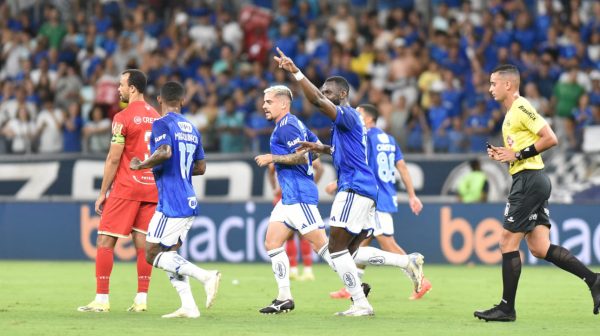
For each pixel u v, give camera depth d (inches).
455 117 2287.2
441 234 2070.6
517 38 2610.7
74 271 1870.1
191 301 1071.6
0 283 1598.2
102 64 2701.8
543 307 1232.8
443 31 2628.0
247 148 2224.4
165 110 1073.5
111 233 1159.6
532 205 1044.5
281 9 2861.7
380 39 2719.0
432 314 1137.4
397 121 2332.7
